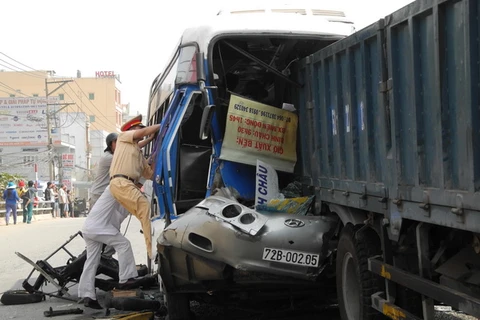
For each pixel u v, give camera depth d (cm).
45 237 1703
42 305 788
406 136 405
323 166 579
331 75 546
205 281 577
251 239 534
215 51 650
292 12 694
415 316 400
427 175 379
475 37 319
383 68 432
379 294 467
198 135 649
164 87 876
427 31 371
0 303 813
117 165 711
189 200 631
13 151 4684
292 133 640
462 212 333
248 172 623
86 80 8625
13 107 4547
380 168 451
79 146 6556
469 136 325
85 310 741
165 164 614
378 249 482
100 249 736
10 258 1245
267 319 669
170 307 641
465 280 360
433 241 411
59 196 3378
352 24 679
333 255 551
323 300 672
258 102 625
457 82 339
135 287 728
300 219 559
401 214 412
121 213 742
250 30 631
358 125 489
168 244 570
